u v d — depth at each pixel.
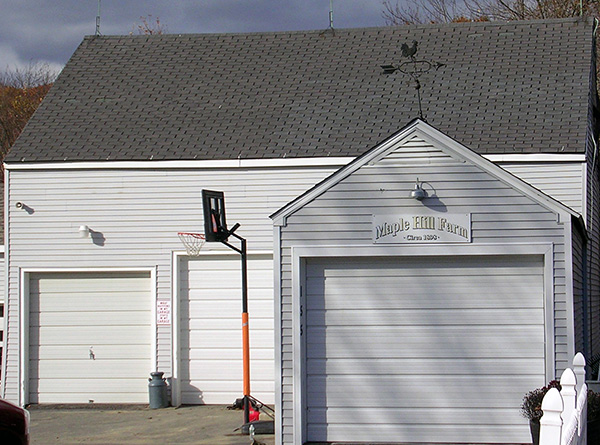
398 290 10.65
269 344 14.70
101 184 15.23
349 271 10.73
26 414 9.08
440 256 10.49
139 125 16.16
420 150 10.45
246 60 18.17
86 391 15.26
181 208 15.04
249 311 14.80
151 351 15.02
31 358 15.43
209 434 12.10
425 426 10.47
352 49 18.14
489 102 15.71
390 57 17.67
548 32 17.69
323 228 10.57
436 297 10.58
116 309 15.30
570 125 14.70
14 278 15.35
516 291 10.45
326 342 10.70
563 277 10.15
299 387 10.45
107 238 15.16
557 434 5.87
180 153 15.13
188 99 16.92
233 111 16.38
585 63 16.44
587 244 13.70
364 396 10.59
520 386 10.35
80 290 15.41
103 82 17.67
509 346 10.41
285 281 10.59
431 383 10.51
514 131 14.73
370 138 15.05
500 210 10.30
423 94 16.27
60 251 15.26
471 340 10.48
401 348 10.59
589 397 9.48
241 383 14.78
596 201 17.05
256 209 14.85
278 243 10.62
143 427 12.91
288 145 15.08
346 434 10.55
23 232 15.37
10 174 15.44
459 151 10.35
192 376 14.91
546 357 10.18
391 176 10.48
